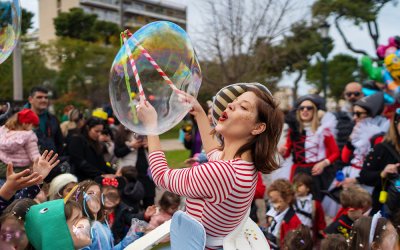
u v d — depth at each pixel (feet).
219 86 39.42
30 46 83.61
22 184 6.49
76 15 100.37
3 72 58.13
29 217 6.56
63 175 10.79
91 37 99.96
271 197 13.48
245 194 5.59
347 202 12.02
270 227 13.39
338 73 91.61
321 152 15.93
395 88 16.58
